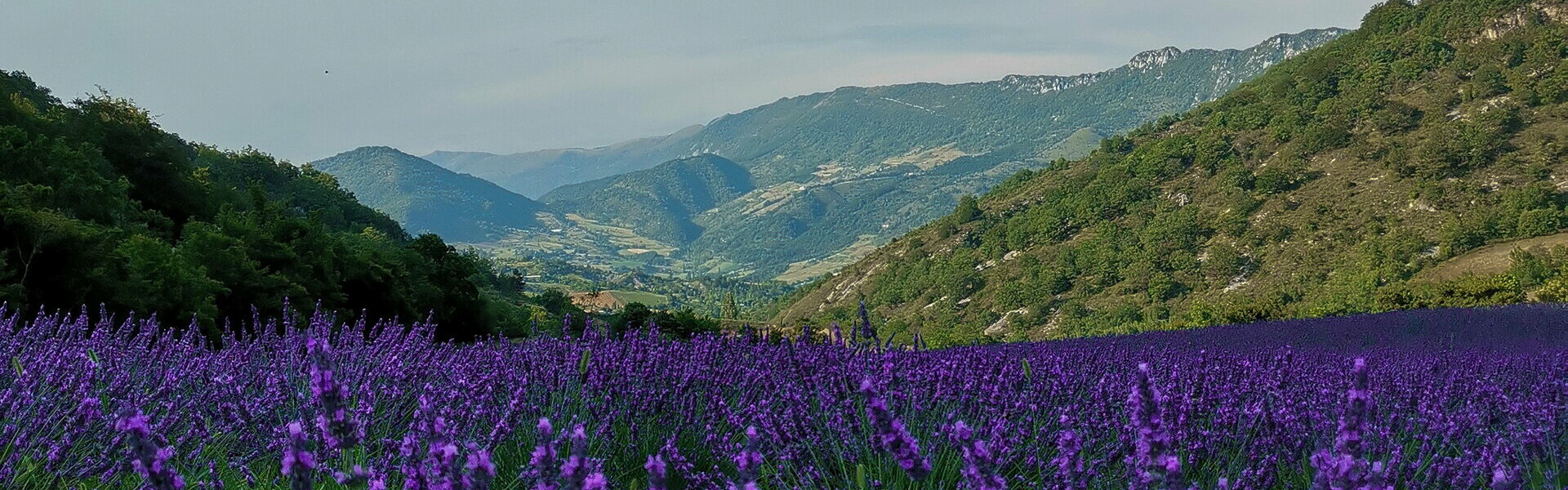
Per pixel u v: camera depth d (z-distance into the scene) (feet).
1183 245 537.65
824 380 16.93
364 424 13.26
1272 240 510.99
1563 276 181.98
